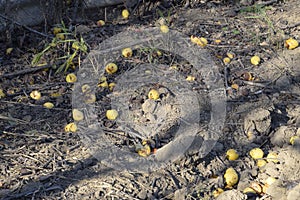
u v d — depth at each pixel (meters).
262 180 4.23
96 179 4.23
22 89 4.71
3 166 4.28
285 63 4.94
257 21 5.28
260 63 4.94
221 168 4.30
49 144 4.40
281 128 4.43
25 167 4.28
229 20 5.28
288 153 4.27
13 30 4.97
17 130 4.46
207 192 4.18
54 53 4.92
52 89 4.72
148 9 5.33
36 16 5.08
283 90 4.74
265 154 4.37
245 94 4.70
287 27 5.21
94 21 5.23
